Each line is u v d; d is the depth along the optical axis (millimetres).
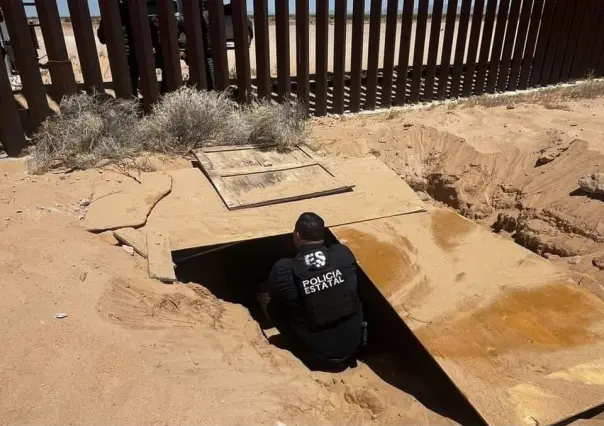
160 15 6398
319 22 7145
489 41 8555
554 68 9539
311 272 3664
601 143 6023
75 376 2809
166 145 6312
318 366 3824
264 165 6039
